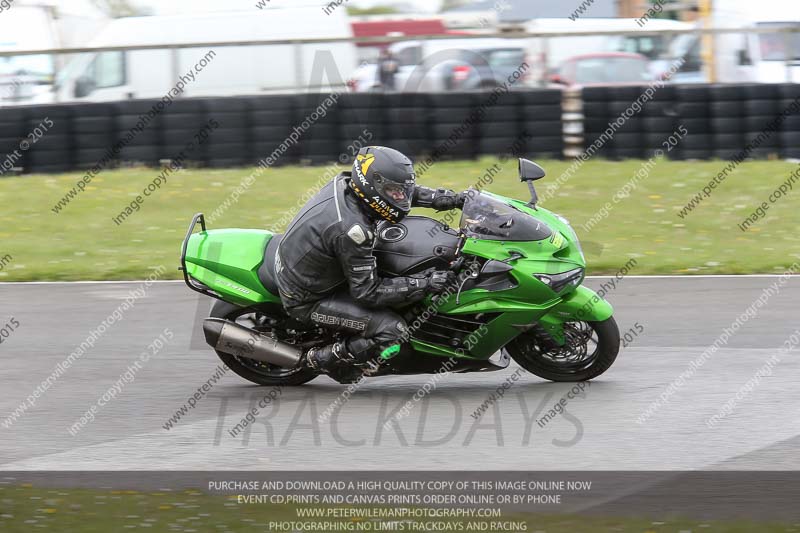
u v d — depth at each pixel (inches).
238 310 730.8
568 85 1649.9
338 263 677.9
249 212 1364.4
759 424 647.1
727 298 975.6
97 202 1423.5
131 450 623.5
